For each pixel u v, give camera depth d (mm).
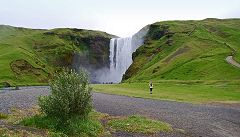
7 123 27891
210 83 120750
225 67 153750
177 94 79312
